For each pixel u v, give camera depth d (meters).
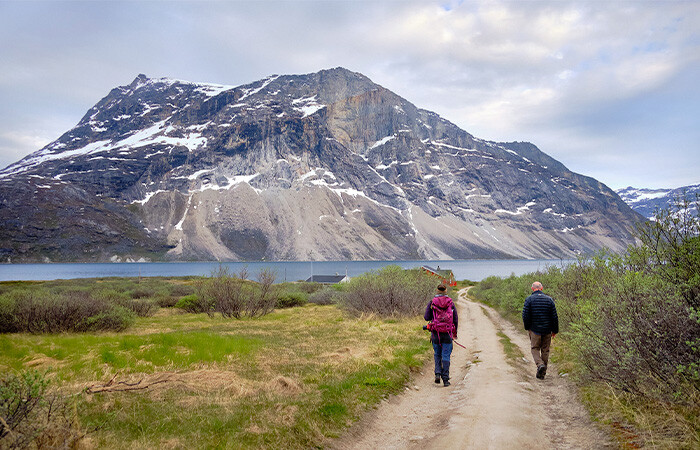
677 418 4.98
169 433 5.35
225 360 10.86
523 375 9.45
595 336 6.77
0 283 66.88
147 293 48.03
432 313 9.39
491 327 21.06
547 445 5.14
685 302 5.62
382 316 23.47
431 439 5.52
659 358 5.62
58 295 21.30
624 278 6.71
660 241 6.47
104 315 20.14
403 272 27.19
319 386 8.07
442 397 8.02
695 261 5.86
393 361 10.65
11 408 4.41
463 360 12.12
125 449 4.76
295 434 5.46
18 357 10.08
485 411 6.50
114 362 9.85
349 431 5.94
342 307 26.50
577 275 13.15
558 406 7.01
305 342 14.77
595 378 7.09
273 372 9.57
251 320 26.19
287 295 41.22
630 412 5.59
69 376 8.26
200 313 33.44
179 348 12.05
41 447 4.42
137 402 6.78
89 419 5.75
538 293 9.53
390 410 7.16
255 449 4.89
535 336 9.35
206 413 6.26
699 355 5.39
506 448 4.98
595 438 5.23
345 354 12.05
